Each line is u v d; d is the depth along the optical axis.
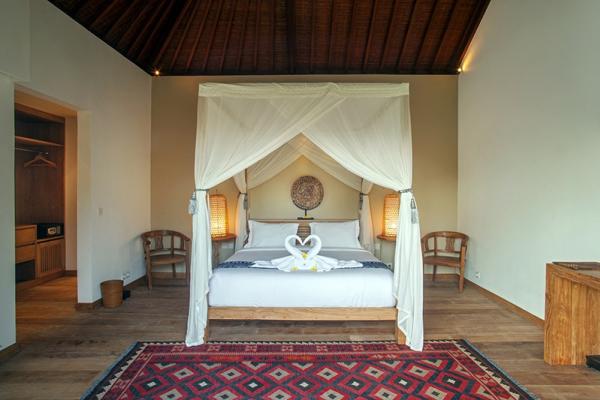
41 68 3.27
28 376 2.62
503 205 4.21
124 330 3.49
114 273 4.53
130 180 4.91
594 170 2.94
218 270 3.46
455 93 5.39
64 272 5.66
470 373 2.68
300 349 3.07
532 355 2.97
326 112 3.29
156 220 5.48
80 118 4.03
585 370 2.72
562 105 3.27
